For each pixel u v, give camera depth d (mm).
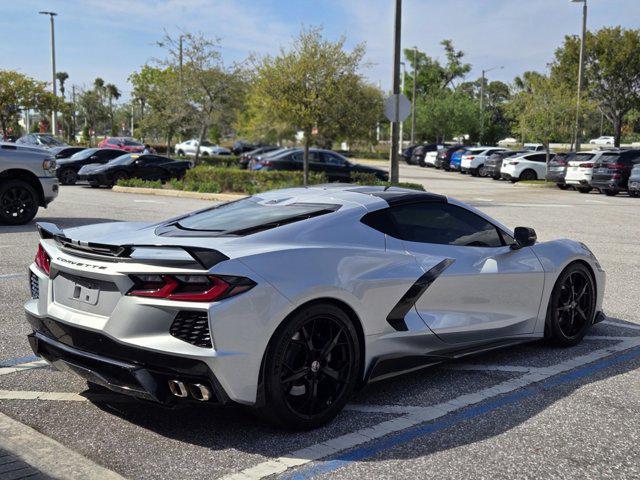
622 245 11203
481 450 3492
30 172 12039
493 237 4961
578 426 3822
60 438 3600
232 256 3482
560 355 5242
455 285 4500
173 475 3182
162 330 3367
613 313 6637
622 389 4445
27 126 53594
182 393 3369
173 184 21938
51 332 3842
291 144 54469
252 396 3449
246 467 3268
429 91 73562
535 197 22688
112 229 4293
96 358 3545
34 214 12188
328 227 4027
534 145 48719
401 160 54719
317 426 3748
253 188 20547
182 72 27656
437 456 3416
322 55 20172
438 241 4559
